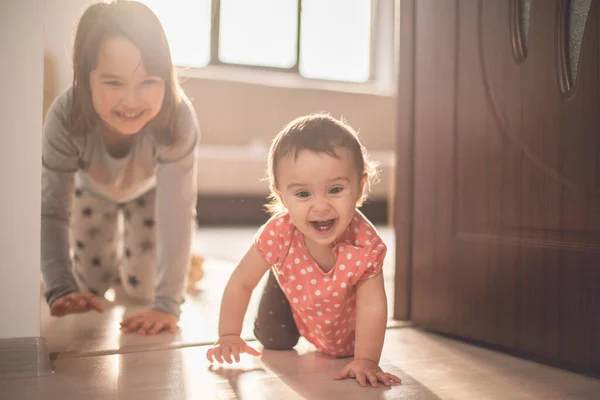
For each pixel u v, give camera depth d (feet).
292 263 3.64
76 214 5.49
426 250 4.58
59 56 4.42
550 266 3.74
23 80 3.35
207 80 14.28
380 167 14.94
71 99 4.31
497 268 4.05
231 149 14.19
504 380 3.39
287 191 3.44
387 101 16.61
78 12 4.15
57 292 4.56
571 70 3.67
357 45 17.39
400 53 4.82
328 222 3.44
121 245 6.11
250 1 15.75
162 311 4.61
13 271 3.34
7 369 3.30
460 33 4.33
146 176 4.94
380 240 3.60
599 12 3.47
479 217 4.20
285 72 16.37
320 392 3.14
